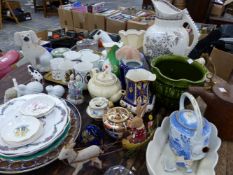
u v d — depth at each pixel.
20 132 0.55
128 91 0.68
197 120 0.51
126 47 0.79
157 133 0.59
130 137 0.56
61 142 0.56
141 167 0.55
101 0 4.57
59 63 0.84
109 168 0.53
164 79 0.67
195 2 2.26
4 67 0.98
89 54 0.89
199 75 0.72
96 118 0.64
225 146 0.63
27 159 0.51
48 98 0.67
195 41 0.83
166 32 0.79
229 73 1.12
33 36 0.89
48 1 3.81
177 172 0.54
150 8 2.32
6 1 3.43
